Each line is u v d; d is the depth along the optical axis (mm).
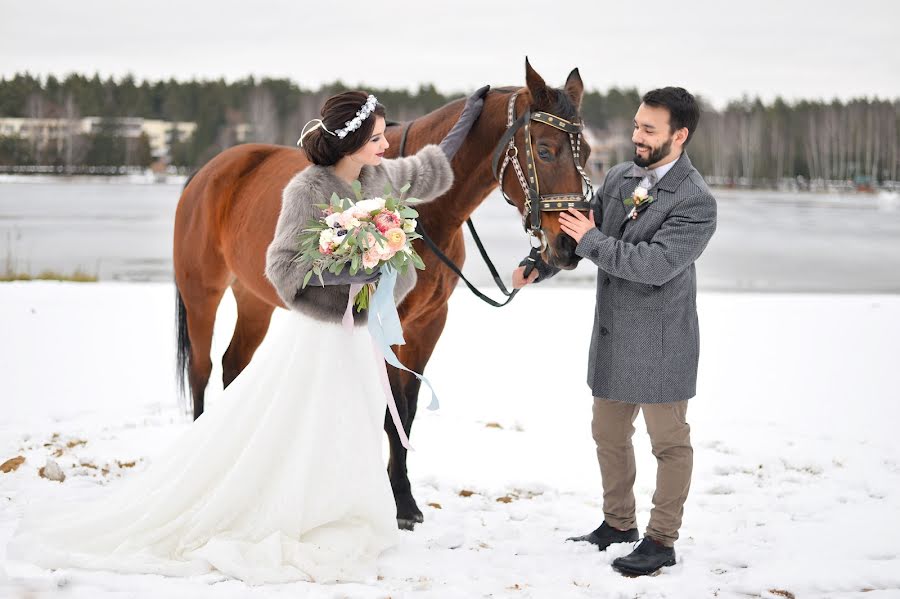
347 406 3334
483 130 3807
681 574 3350
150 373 7348
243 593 2906
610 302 3486
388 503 3436
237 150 4828
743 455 5250
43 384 6801
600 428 3641
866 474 4844
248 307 4859
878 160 80438
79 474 4426
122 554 3178
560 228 3475
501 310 11414
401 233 3154
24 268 16125
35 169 79875
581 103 3654
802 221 36625
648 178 3438
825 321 10695
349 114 3277
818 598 3111
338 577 3113
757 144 81875
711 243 25078
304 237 3248
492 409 6477
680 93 3340
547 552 3604
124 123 89562
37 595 2852
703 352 8828
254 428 3312
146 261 17750
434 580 3184
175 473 3365
